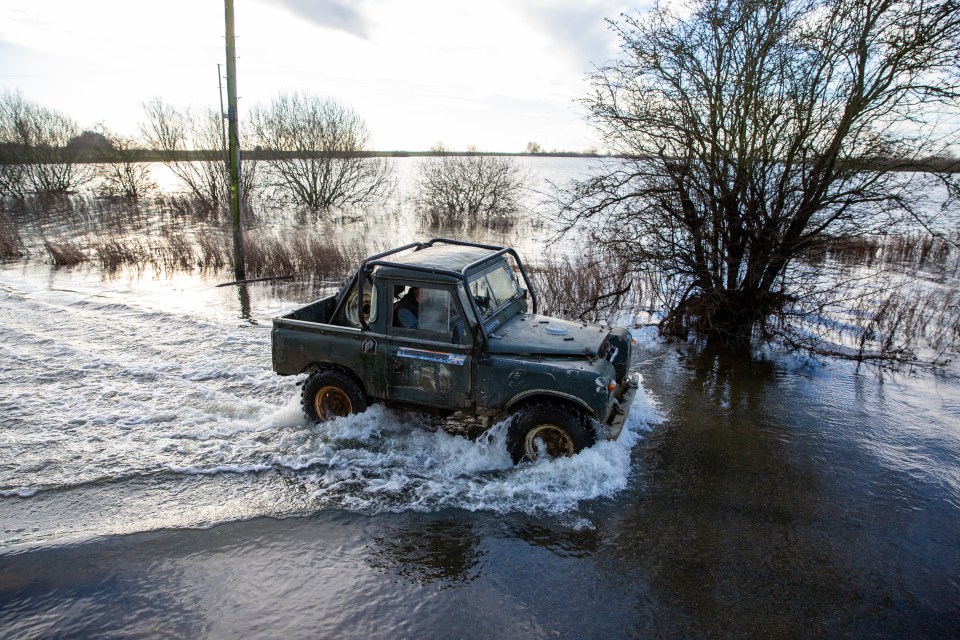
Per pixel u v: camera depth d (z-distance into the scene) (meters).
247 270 15.16
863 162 8.10
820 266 9.76
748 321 9.38
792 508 4.85
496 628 3.54
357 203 30.88
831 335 9.66
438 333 5.45
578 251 17.28
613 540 4.38
